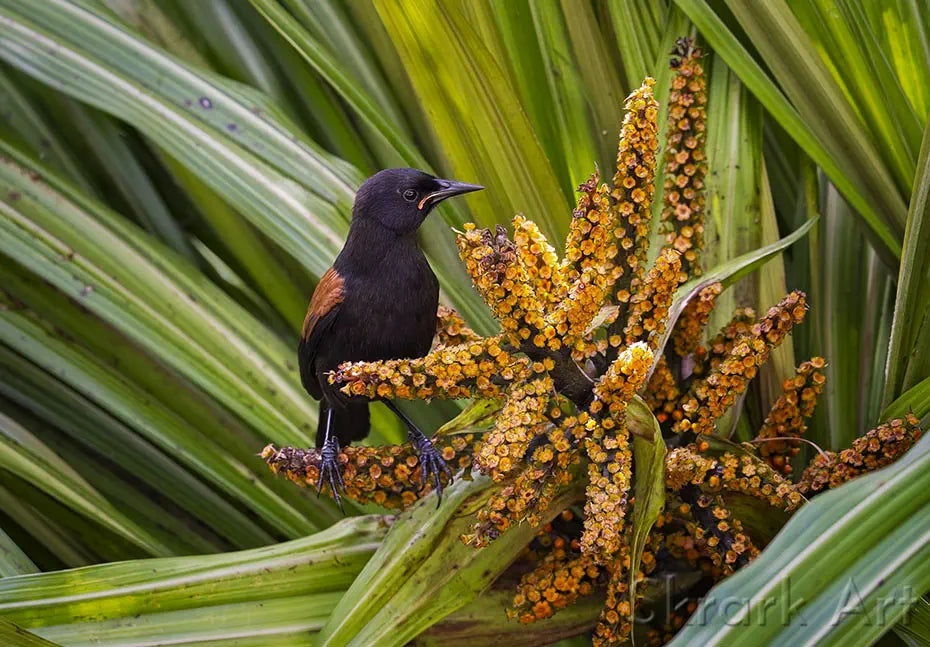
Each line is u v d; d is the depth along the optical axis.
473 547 3.81
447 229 4.06
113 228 4.00
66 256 3.99
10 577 3.85
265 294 4.07
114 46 4.01
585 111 3.99
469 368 3.77
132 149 4.08
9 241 3.99
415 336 4.00
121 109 3.99
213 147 3.99
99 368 4.00
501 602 3.85
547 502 3.79
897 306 3.84
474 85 3.95
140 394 4.00
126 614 3.85
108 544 4.03
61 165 4.06
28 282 4.02
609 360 3.81
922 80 3.95
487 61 3.94
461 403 4.00
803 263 4.02
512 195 3.96
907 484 3.74
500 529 3.78
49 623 3.84
